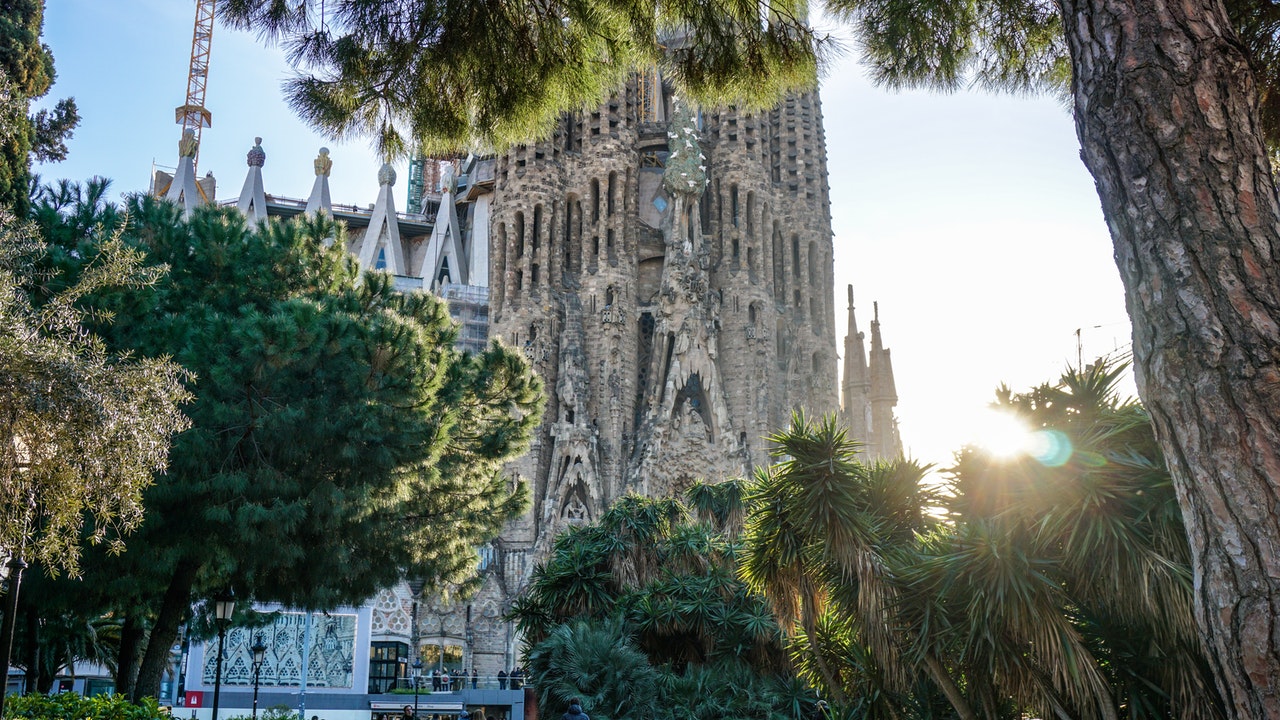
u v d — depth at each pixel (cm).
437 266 10475
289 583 2750
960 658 1597
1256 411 631
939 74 1348
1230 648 626
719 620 3325
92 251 2266
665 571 3641
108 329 2316
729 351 8975
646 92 10194
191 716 5172
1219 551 635
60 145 3503
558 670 2942
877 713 1814
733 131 9606
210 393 2319
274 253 2856
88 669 6366
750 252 9312
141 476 1628
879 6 1327
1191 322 661
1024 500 1458
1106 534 1362
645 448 8269
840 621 1850
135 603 2839
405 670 7238
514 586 7856
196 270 2750
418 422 2548
